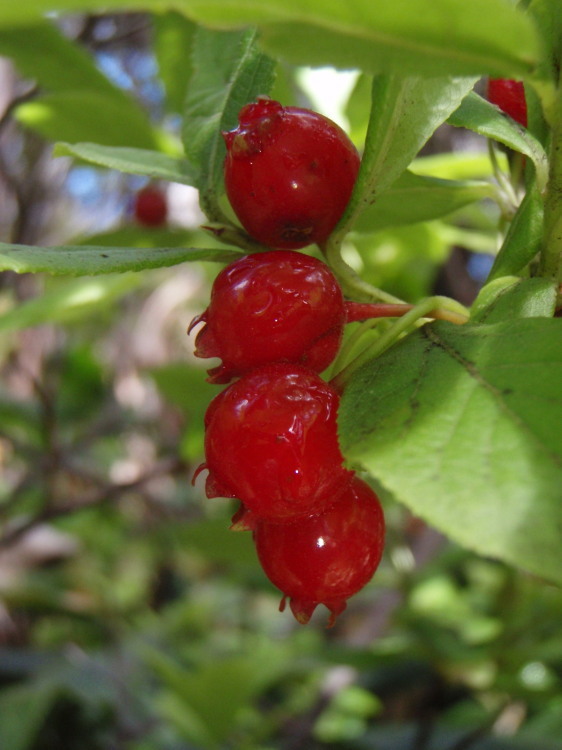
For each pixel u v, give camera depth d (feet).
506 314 0.20
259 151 0.21
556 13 0.19
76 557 0.94
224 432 0.20
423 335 0.19
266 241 0.23
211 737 0.51
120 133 0.43
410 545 0.70
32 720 0.60
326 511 0.22
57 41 0.43
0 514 0.69
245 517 0.21
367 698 0.68
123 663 0.71
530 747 0.50
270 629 1.06
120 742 0.62
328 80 0.50
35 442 0.71
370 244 0.48
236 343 0.20
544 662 0.53
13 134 0.75
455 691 0.62
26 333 0.87
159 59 0.42
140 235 0.39
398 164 0.22
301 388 0.20
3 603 0.80
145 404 1.04
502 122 0.23
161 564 1.11
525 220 0.22
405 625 0.59
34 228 0.76
